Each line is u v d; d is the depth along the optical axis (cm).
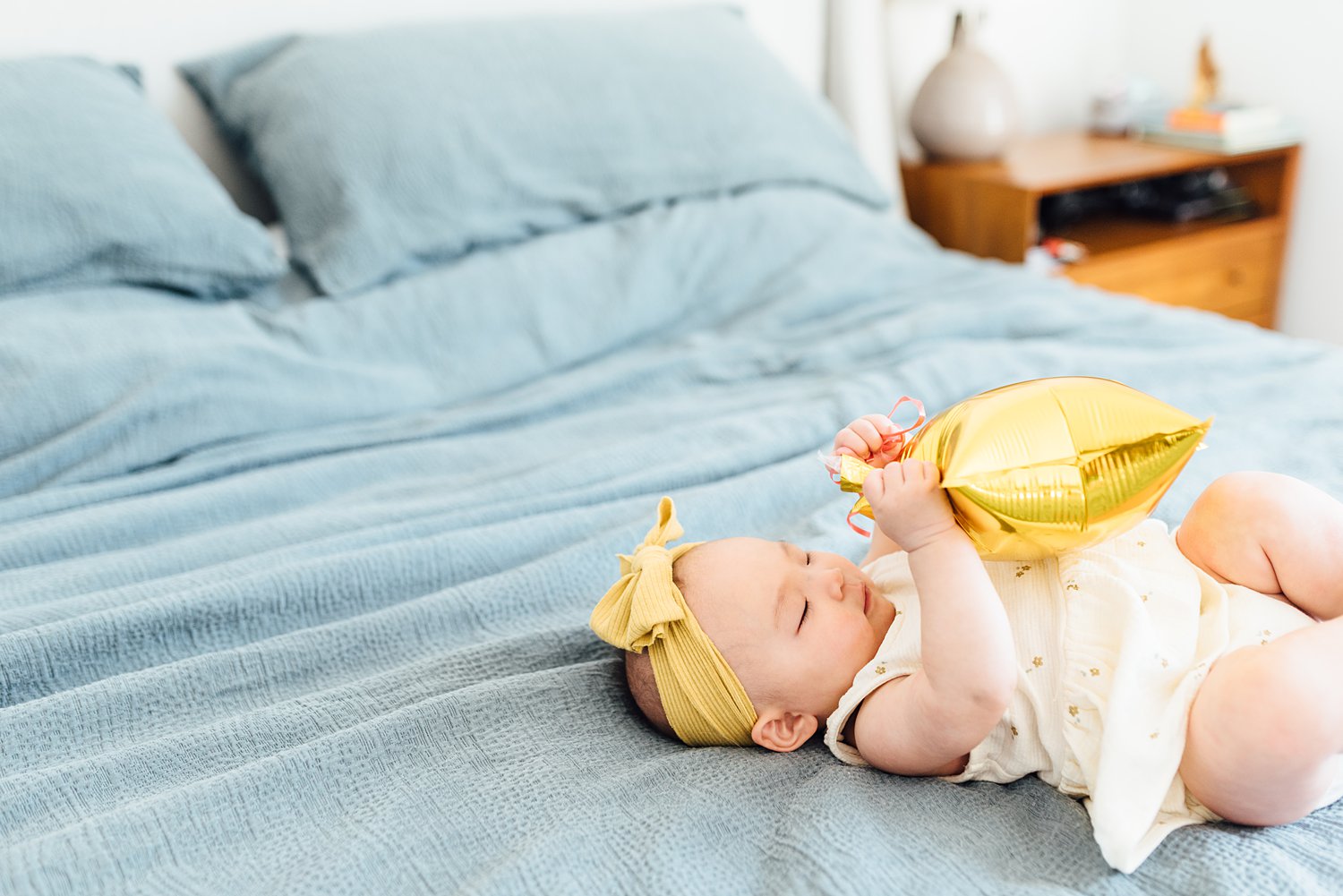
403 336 157
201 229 152
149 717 90
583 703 91
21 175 141
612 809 76
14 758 84
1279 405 134
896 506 76
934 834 72
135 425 130
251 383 140
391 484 131
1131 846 69
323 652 97
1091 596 83
